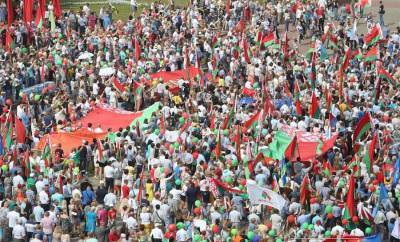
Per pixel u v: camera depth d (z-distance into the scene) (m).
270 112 79.12
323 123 79.25
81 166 72.81
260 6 117.50
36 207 62.19
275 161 70.19
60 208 63.00
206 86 89.56
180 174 67.50
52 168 67.94
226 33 112.88
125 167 68.81
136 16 124.19
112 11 122.25
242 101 85.38
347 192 63.84
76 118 81.06
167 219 62.91
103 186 67.62
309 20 113.25
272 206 62.34
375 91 87.38
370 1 120.25
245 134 75.19
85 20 110.94
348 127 79.62
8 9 106.06
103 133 75.38
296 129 77.12
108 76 91.38
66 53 97.56
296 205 63.25
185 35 107.12
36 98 83.25
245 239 58.38
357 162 70.62
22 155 70.38
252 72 92.56
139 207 64.31
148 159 71.94
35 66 91.81
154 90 87.62
